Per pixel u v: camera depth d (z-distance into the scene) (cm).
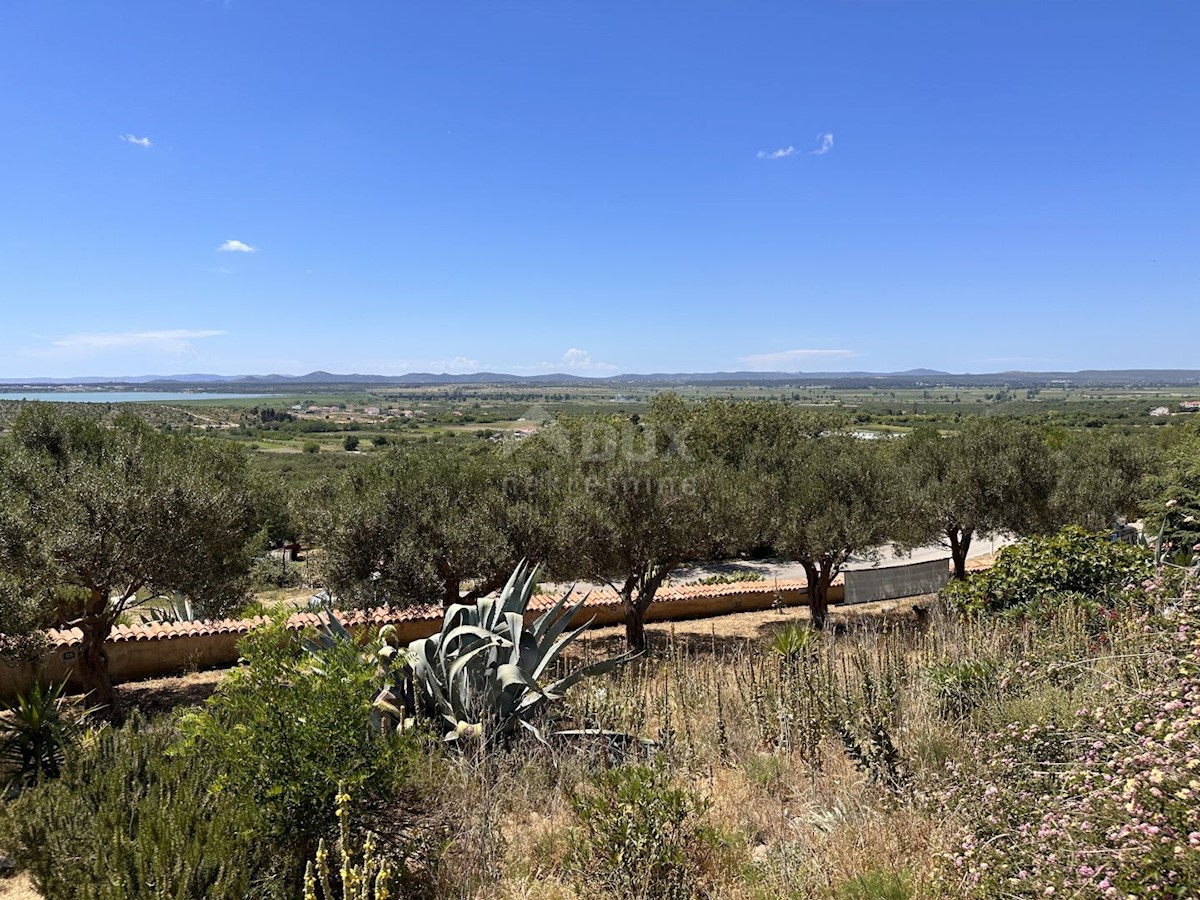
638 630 1334
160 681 1130
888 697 574
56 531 865
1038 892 278
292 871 369
